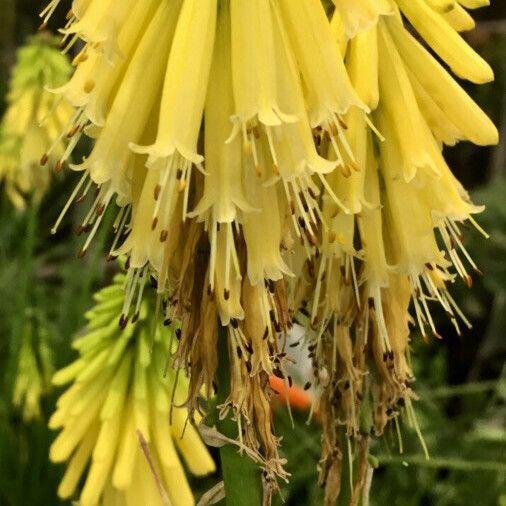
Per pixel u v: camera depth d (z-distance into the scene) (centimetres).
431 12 37
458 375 116
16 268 87
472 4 38
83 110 36
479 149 142
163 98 35
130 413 48
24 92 83
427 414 80
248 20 35
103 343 49
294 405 63
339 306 39
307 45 35
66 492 49
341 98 35
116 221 37
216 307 36
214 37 35
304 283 39
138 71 36
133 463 47
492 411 90
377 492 74
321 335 39
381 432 40
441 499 71
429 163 37
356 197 37
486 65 38
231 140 35
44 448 62
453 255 38
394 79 37
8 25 165
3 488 62
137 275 37
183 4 36
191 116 35
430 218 38
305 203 37
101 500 49
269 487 38
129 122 35
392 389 40
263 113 35
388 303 39
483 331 116
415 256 38
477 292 115
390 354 38
